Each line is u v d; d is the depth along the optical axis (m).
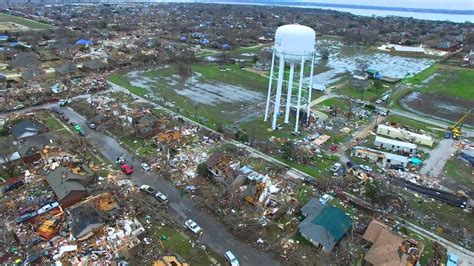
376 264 35.91
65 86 87.56
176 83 96.88
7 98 77.44
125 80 97.00
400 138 67.56
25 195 46.09
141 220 42.81
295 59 64.19
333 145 64.00
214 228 42.22
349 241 40.09
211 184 50.44
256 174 51.69
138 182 50.66
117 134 64.44
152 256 37.44
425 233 42.34
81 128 66.44
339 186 51.12
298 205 46.09
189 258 37.41
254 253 38.56
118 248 37.56
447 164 59.22
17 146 57.72
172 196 47.84
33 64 104.44
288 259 37.75
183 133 65.44
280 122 73.06
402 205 46.72
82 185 47.00
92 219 40.38
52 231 39.41
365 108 84.19
